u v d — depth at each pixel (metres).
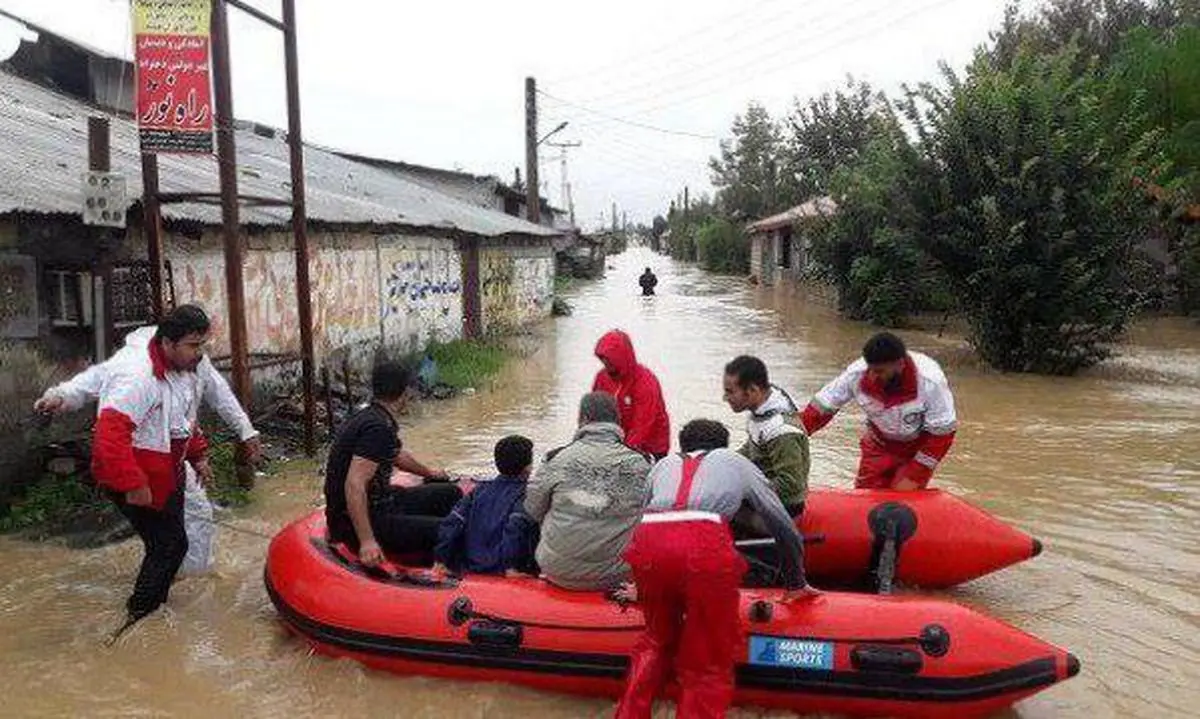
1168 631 5.76
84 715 4.82
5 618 5.93
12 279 7.70
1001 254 15.64
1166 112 25.33
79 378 5.71
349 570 5.48
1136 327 22.14
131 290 8.60
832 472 9.38
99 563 6.84
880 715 4.75
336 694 5.04
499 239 22.58
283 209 11.45
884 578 5.90
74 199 8.02
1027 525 7.70
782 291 38.75
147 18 7.90
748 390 5.75
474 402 13.16
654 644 4.57
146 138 8.03
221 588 6.41
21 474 7.73
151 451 5.73
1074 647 5.55
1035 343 16.02
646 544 4.46
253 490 8.62
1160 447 10.42
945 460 9.85
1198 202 23.06
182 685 5.14
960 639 4.71
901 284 23.48
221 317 10.45
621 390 6.50
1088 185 15.80
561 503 5.09
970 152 16.20
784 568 4.89
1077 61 28.33
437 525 5.89
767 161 63.03
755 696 4.81
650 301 34.38
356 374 13.73
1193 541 7.32
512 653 5.01
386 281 15.18
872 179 24.62
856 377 6.60
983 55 17.05
